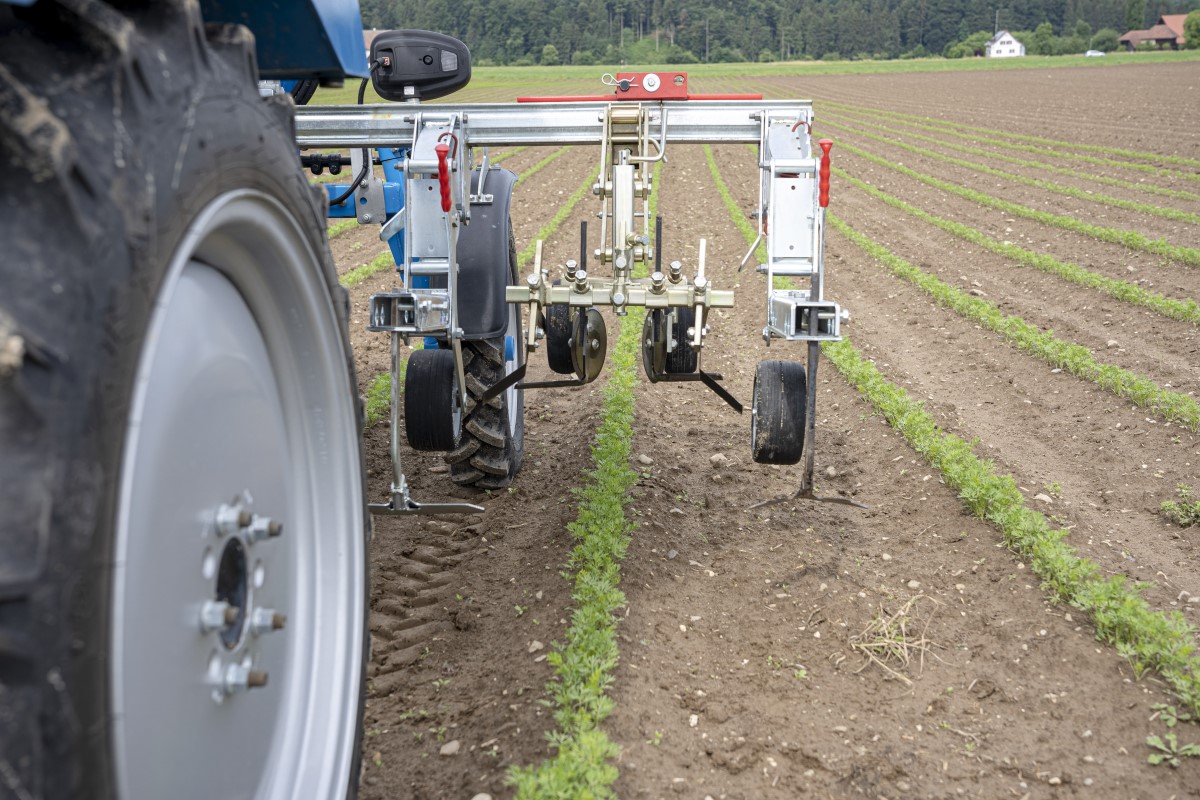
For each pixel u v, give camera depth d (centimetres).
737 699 387
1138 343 911
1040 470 631
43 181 147
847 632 439
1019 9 18238
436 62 503
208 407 204
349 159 614
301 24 289
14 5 163
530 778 317
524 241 1416
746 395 798
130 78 165
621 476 572
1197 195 1775
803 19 17150
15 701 136
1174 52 10725
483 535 530
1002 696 391
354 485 275
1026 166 2386
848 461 653
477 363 518
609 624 419
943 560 507
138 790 176
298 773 246
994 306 1070
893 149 2922
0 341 137
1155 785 339
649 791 330
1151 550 520
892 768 347
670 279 485
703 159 2684
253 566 224
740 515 566
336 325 263
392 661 411
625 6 16650
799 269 464
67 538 141
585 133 488
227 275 225
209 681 202
